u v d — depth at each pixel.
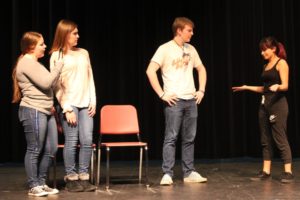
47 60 5.66
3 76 5.65
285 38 5.85
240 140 5.95
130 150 5.88
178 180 4.04
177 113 3.81
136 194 3.34
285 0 5.91
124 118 4.19
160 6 5.90
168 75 3.84
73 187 3.47
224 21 5.95
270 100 3.95
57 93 3.51
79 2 5.82
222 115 5.93
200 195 3.25
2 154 5.62
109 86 5.84
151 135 5.89
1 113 5.63
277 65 3.92
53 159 3.56
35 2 5.73
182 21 3.82
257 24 5.92
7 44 5.69
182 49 3.87
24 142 5.66
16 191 3.60
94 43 5.83
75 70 3.49
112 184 3.88
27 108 3.25
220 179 4.06
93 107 3.55
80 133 3.51
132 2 5.89
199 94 3.89
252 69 5.90
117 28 5.88
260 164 5.26
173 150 3.85
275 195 3.21
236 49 5.96
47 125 3.37
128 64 5.87
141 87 5.88
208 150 5.88
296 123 5.80
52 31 5.71
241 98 5.95
